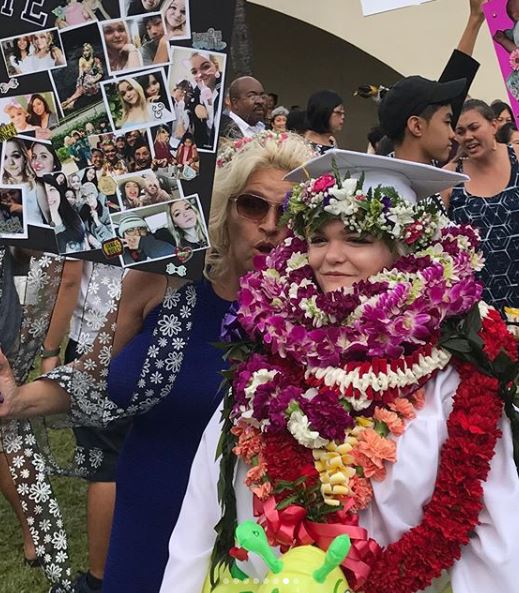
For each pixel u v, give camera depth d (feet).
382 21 27.43
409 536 5.20
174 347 7.14
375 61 34.58
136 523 7.33
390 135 11.98
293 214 5.95
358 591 5.24
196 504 6.19
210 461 6.21
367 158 5.74
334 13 27.78
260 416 5.56
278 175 6.84
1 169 6.49
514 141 14.87
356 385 5.35
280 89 35.60
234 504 5.87
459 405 5.32
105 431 9.52
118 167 6.50
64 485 15.51
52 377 7.16
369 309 5.37
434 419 5.33
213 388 7.08
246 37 7.35
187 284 7.25
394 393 5.41
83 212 6.55
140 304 7.29
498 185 11.53
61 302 7.98
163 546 7.25
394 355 5.40
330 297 5.52
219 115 6.47
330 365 5.51
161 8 6.35
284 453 5.52
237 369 5.93
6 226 6.55
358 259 5.57
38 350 7.63
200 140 6.48
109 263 6.58
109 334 7.27
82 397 7.18
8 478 12.01
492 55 25.44
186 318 7.18
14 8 6.33
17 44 6.36
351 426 5.41
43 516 7.49
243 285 6.01
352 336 5.46
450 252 5.72
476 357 5.46
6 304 7.23
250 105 15.40
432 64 27.22
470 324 5.58
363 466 5.30
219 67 6.41
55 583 7.51
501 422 5.36
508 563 5.00
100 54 6.39
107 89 6.42
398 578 5.12
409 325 5.38
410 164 5.74
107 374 7.18
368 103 35.14
